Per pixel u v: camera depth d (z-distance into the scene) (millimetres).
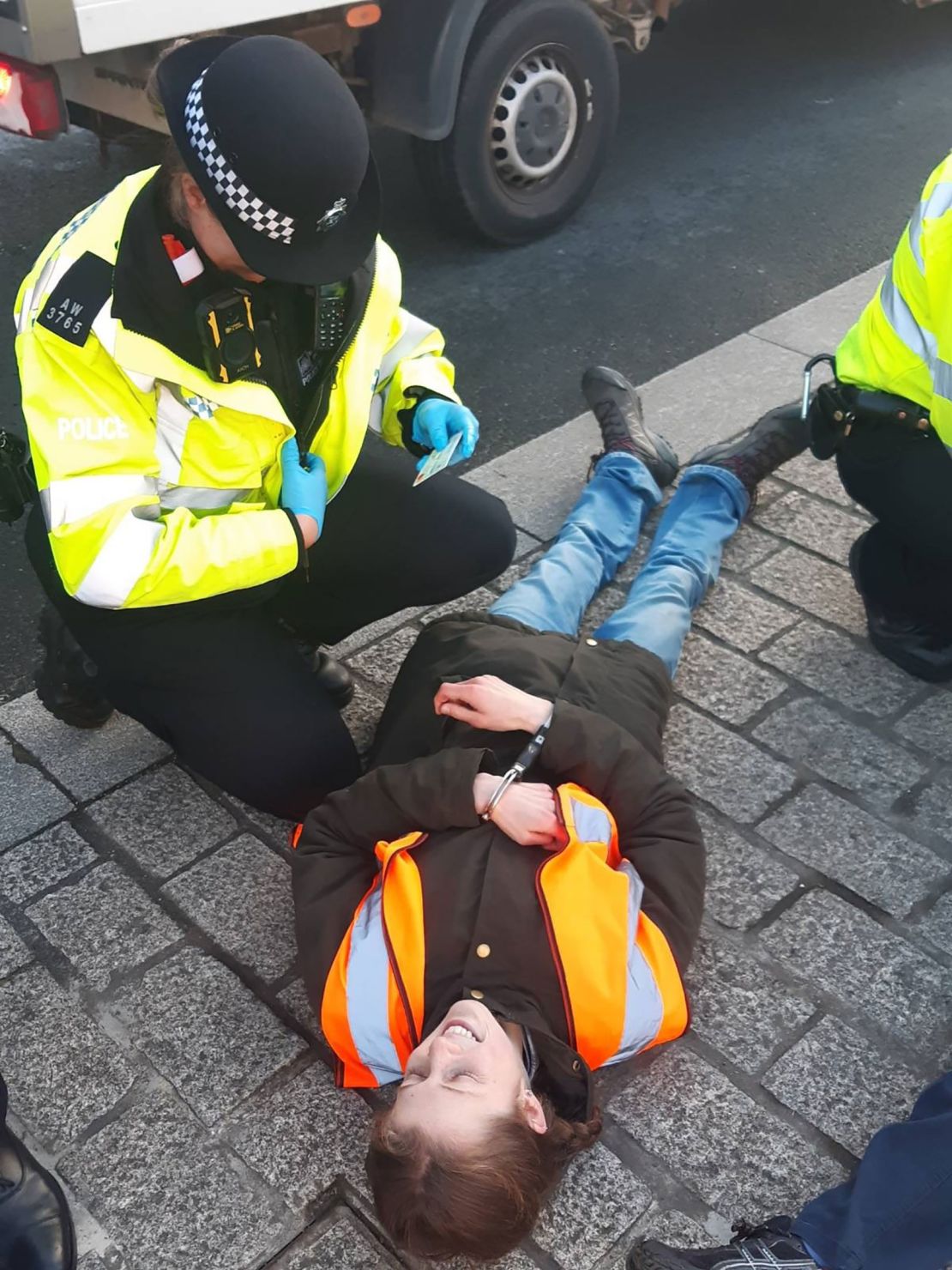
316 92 1793
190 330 2014
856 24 7031
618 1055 1995
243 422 2152
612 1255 1922
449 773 2162
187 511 2133
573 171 4785
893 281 2410
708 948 2344
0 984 2311
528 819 2111
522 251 4801
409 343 2588
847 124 5805
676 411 3781
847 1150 2043
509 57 4293
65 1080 2160
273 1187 2014
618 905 2018
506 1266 1910
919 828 2561
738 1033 2209
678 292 4527
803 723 2791
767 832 2559
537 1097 1916
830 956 2326
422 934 2016
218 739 2361
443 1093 1784
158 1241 1950
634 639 2715
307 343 2213
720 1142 2057
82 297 1979
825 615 3070
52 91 3570
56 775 2709
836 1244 1778
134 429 2053
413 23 4023
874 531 2889
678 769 2691
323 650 3014
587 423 3760
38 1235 1886
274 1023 2246
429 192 4578
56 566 2176
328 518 2602
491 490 3492
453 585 2723
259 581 2191
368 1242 1945
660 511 3410
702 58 6535
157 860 2535
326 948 2064
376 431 2689
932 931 2367
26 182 5043
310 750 2402
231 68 1778
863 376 2512
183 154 1845
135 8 3369
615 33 4754
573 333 4293
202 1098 2133
